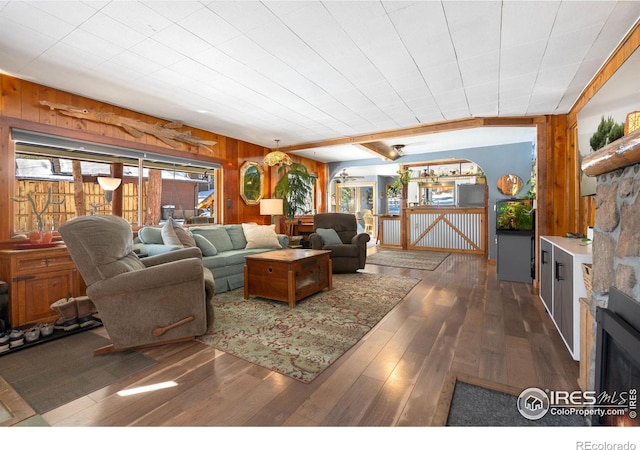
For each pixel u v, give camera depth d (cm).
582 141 321
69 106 330
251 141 582
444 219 759
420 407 158
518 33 222
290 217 647
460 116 423
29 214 326
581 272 204
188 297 238
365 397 167
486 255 691
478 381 181
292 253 376
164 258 281
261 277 343
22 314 271
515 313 302
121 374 193
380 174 1144
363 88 325
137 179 425
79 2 186
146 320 226
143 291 225
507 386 176
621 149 105
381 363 205
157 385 181
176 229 370
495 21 208
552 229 395
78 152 355
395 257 662
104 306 218
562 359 208
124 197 411
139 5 189
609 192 132
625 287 116
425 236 786
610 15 200
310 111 402
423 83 312
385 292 377
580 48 242
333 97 351
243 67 275
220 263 385
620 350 110
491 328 264
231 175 551
